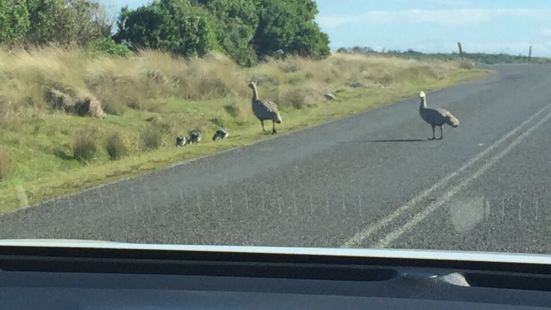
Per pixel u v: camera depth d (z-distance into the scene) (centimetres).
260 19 5159
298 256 363
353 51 6259
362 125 1811
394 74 3738
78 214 893
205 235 761
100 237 765
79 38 2939
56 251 393
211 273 377
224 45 4369
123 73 2323
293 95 2506
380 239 723
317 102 2561
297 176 1103
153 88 2334
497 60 10475
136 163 1318
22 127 1655
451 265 347
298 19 5234
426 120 1522
